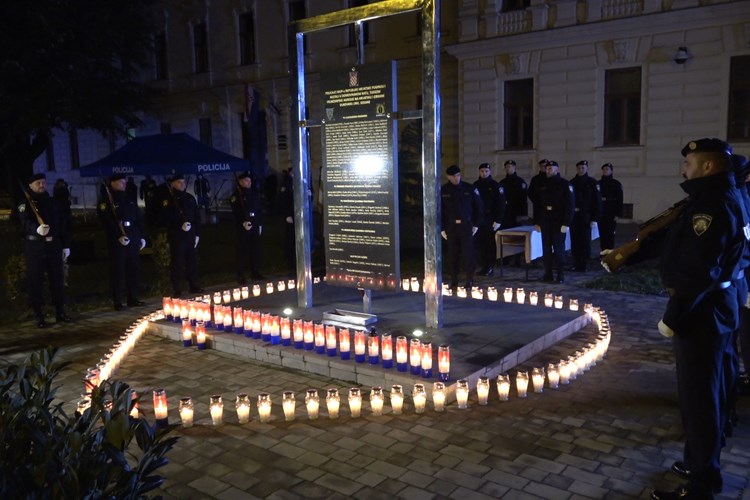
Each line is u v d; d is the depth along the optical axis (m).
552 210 10.82
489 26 20.55
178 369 6.79
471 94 21.33
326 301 8.87
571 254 12.99
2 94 20.62
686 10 16.88
